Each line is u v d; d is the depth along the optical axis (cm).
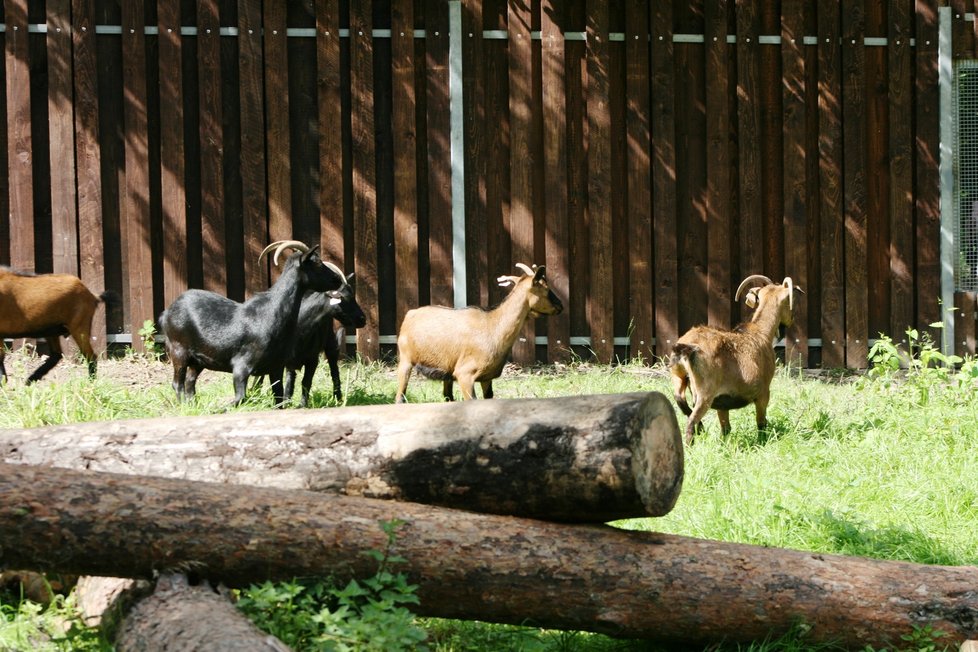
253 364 976
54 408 763
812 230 1338
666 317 1317
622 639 492
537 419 463
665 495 470
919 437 870
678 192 1329
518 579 455
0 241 1241
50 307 1093
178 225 1250
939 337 1349
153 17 1255
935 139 1340
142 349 1252
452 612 461
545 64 1291
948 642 469
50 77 1230
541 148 1303
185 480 454
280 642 385
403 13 1271
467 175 1294
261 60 1263
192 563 437
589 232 1308
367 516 455
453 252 1289
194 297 995
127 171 1245
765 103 1327
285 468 490
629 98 1304
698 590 463
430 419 481
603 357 1309
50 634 471
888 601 472
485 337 985
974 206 1352
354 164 1273
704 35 1313
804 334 1327
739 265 1327
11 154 1226
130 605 438
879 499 730
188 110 1261
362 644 417
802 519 645
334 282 1017
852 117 1327
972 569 489
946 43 1334
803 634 469
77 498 430
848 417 964
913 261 1353
